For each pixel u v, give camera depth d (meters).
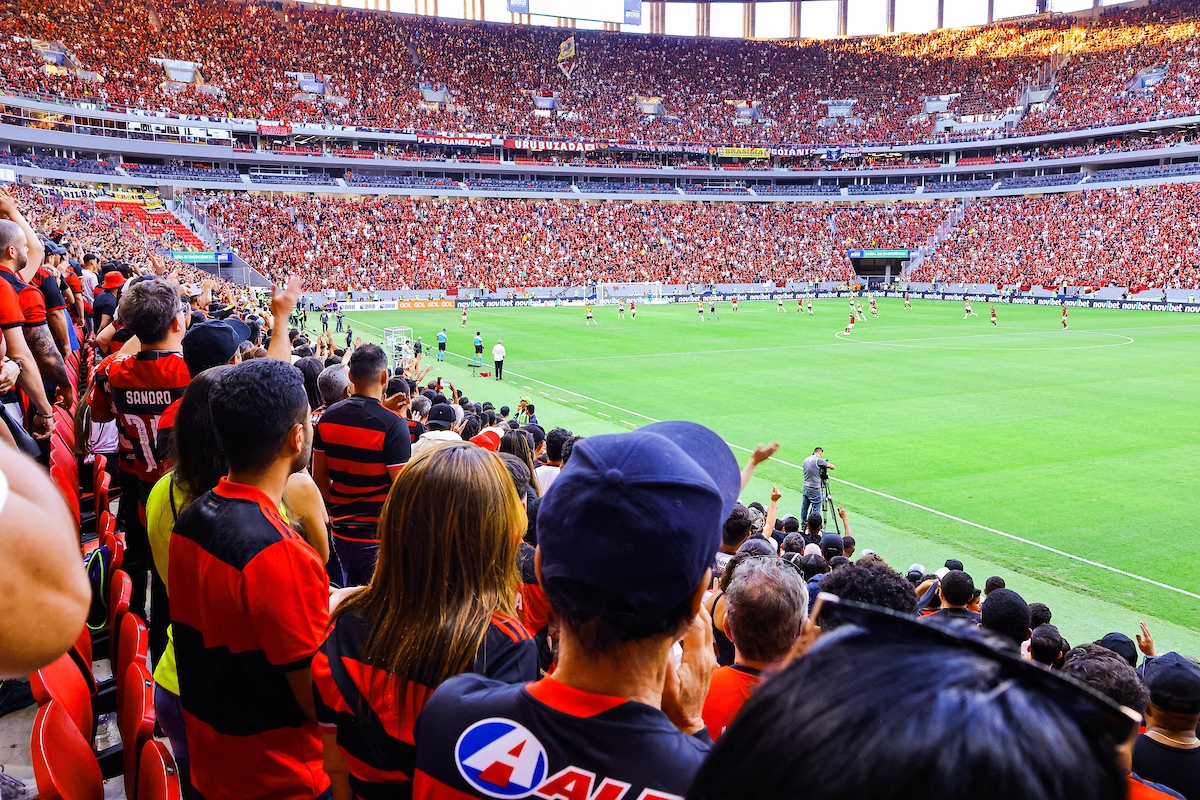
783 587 3.81
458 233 78.69
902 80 100.38
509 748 1.97
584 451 2.06
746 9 123.81
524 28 97.75
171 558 3.41
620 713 1.94
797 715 0.97
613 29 132.75
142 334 5.58
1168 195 74.31
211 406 3.43
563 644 2.04
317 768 3.48
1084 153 83.31
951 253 84.00
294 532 3.44
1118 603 13.27
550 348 44.56
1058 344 45.41
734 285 82.81
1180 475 20.05
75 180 65.25
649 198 92.06
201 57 76.81
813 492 17.27
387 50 87.50
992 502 18.31
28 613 1.12
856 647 1.05
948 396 30.30
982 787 0.83
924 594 9.06
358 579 6.64
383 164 81.81
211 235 67.25
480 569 2.77
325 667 2.85
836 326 56.00
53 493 1.25
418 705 2.65
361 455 6.45
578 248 82.12
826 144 95.69
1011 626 6.77
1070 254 76.31
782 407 28.73
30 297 6.51
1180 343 45.31
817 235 90.00
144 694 3.61
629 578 1.86
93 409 6.31
